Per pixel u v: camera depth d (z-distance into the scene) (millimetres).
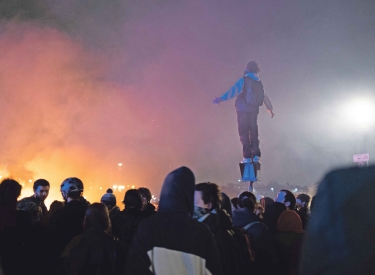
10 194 4078
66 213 4684
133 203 4785
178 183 3021
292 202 5945
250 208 4789
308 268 1388
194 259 2779
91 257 3838
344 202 1313
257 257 4375
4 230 4020
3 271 4000
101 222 4066
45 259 4457
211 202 3906
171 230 2842
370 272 1238
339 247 1301
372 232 1256
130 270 2828
